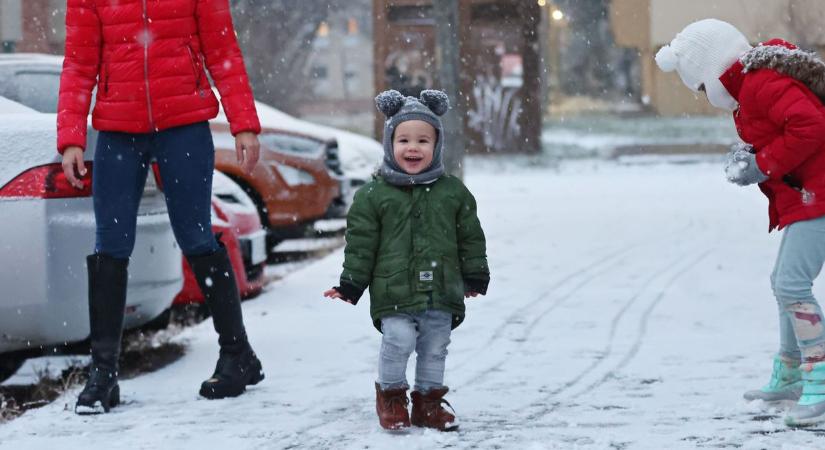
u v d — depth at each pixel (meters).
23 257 6.68
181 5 6.32
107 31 6.28
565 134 43.25
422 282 5.57
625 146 36.22
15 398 6.90
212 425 5.86
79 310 6.84
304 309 9.90
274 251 14.85
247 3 38.22
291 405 6.34
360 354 7.90
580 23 62.84
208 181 6.52
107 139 6.36
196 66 6.41
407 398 5.88
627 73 67.38
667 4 35.50
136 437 5.63
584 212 18.52
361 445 5.37
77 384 7.05
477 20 34.28
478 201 21.08
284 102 43.06
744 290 10.47
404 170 5.68
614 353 7.70
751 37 25.89
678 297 10.15
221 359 6.64
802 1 25.36
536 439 5.42
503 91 34.41
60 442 5.57
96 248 6.43
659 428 5.58
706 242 14.25
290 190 13.59
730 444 5.24
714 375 6.88
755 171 5.55
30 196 6.72
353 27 82.31
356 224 5.64
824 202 5.57
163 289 7.50
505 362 7.46
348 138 17.33
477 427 5.69
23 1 31.03
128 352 8.05
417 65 33.16
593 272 11.82
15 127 6.84
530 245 14.23
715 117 51.78
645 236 15.05
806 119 5.37
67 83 6.34
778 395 6.00
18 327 6.75
